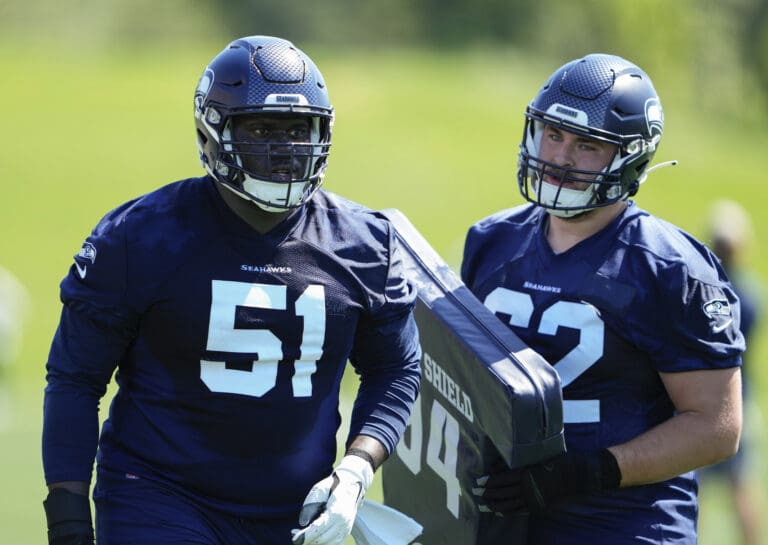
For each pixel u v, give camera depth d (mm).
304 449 12047
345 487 11633
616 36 194750
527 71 181625
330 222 12141
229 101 11422
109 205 111812
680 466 12750
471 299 13531
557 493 12641
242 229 11695
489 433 12688
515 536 13070
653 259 12820
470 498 13289
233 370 11719
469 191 126625
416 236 14703
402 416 12531
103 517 11883
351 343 12203
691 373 12758
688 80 196375
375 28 186625
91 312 11531
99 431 12234
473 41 188750
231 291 11633
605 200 12945
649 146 13047
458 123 148250
